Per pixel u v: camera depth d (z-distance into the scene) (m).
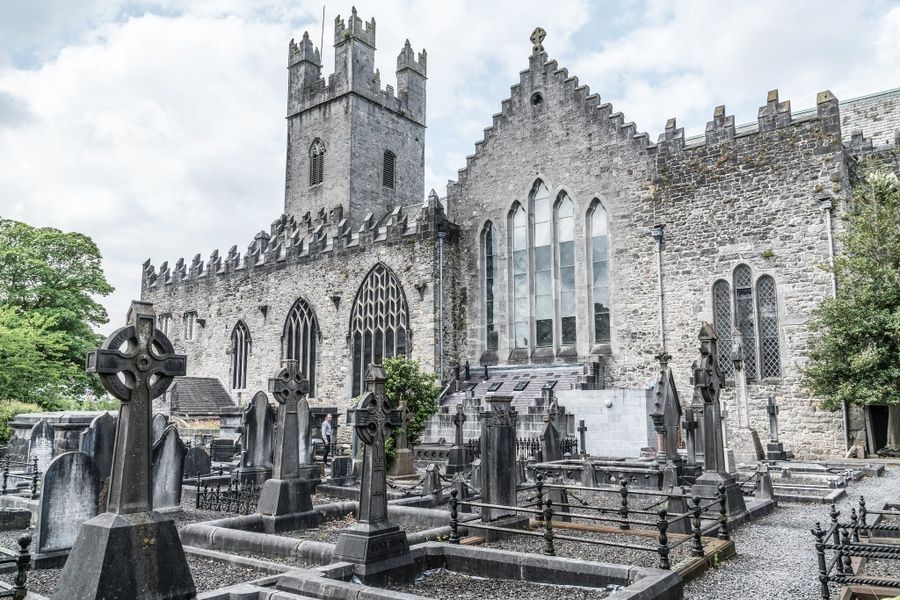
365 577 9.18
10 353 31.66
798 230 27.39
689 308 29.61
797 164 27.70
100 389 41.78
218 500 17.30
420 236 36.59
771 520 14.47
